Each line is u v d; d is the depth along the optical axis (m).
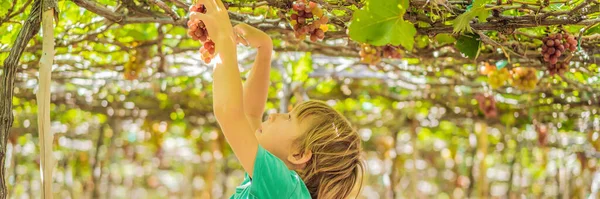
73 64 4.26
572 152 6.27
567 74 4.34
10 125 1.95
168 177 9.61
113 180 8.58
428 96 5.56
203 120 6.19
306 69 4.69
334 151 2.23
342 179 2.25
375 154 8.35
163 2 2.63
